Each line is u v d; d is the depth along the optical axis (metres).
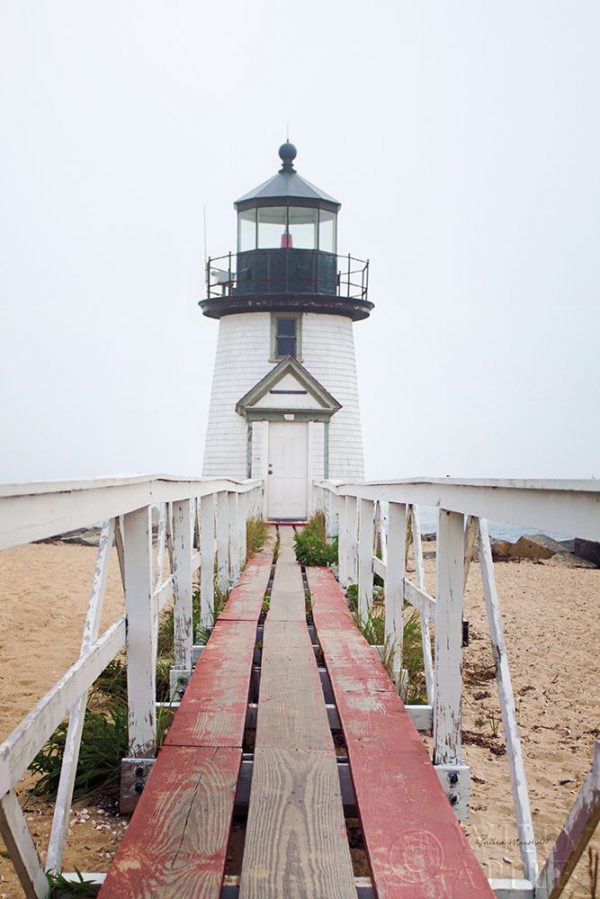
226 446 22.12
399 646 5.95
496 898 3.02
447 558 4.11
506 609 11.27
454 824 3.35
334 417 21.92
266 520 21.11
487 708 6.63
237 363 22.31
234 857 3.50
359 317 22.97
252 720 5.00
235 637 6.84
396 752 4.12
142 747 4.20
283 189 22.62
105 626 9.39
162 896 2.84
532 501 2.92
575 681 7.51
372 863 3.03
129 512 4.07
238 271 22.52
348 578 9.93
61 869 3.34
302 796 3.62
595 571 16.09
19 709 6.05
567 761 5.37
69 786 3.54
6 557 17.22
